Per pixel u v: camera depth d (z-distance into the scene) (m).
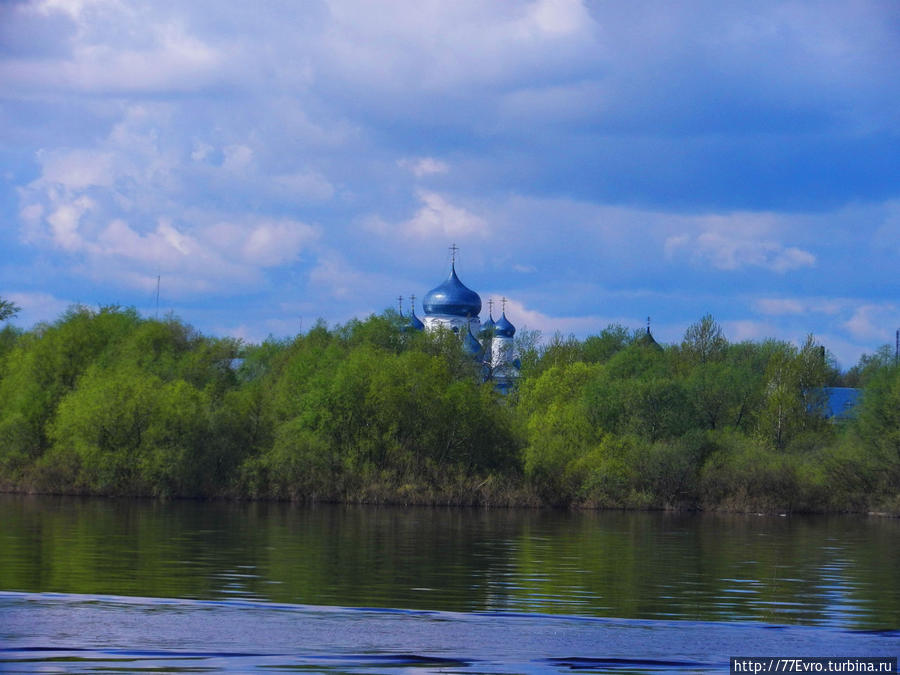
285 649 30.83
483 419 99.31
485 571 47.03
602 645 31.94
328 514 80.62
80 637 31.80
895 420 94.50
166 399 96.50
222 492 95.81
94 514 74.50
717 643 32.53
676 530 71.62
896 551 58.47
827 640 33.16
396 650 30.95
